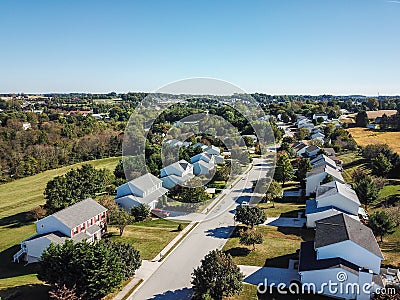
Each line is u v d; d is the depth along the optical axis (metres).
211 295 27.19
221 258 29.34
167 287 30.86
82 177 56.75
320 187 48.16
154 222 47.25
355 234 31.12
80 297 26.48
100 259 28.16
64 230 38.81
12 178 77.62
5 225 51.00
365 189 47.50
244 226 44.59
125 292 30.02
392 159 68.25
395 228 40.75
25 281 32.91
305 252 32.62
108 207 47.25
